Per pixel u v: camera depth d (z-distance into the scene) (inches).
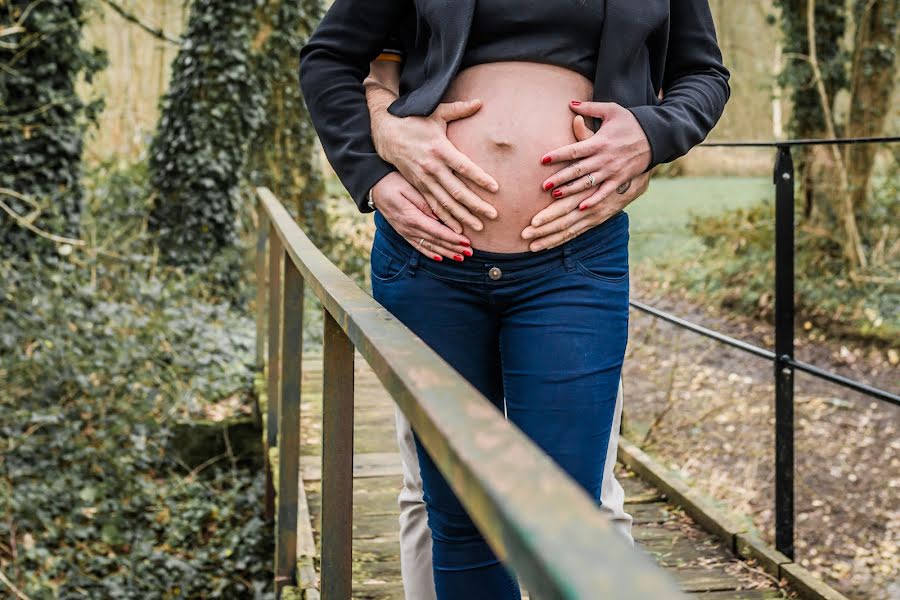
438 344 61.5
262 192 183.8
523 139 58.2
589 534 17.8
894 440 250.7
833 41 353.1
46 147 281.7
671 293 373.7
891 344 300.4
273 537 181.9
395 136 60.4
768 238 355.3
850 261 336.5
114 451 231.3
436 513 62.2
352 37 64.7
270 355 168.4
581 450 58.6
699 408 267.0
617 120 58.2
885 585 195.5
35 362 236.2
